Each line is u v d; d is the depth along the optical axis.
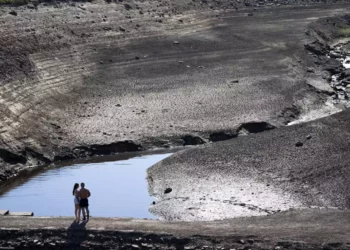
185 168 39.78
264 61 63.94
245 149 41.19
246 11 89.50
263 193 35.59
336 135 41.41
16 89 50.53
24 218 30.89
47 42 60.66
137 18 74.19
